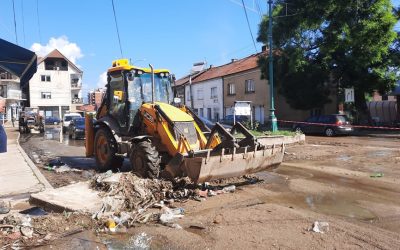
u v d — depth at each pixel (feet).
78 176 38.70
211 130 33.01
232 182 33.45
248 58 158.10
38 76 252.21
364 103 106.73
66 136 107.04
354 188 31.50
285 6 100.22
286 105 124.67
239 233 20.84
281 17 100.78
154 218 23.58
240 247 18.97
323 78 102.89
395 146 62.64
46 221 22.50
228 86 150.20
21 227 21.42
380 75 98.63
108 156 39.27
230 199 27.94
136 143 33.24
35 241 20.08
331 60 100.73
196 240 19.99
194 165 27.91
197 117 37.37
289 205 26.43
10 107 203.82
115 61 40.52
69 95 258.78
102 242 20.01
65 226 22.04
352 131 88.89
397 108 116.16
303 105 106.93
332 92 108.99
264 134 69.00
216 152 30.60
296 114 124.67
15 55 35.22
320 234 20.54
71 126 96.27
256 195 29.19
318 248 18.70
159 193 27.89
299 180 34.88
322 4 93.20
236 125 33.63
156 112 34.19
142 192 27.20
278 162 33.24
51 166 45.06
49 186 32.73
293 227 21.68
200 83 171.63
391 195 29.04
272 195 29.25
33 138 100.73
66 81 257.75
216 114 159.22
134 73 38.47
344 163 44.68
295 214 24.06
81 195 26.76
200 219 23.36
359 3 91.25
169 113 33.86
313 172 38.99
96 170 41.68
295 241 19.61
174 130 32.81
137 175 32.07
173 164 29.35
